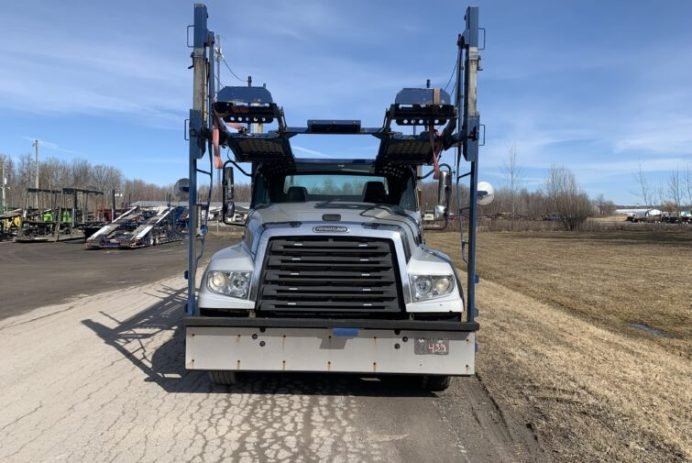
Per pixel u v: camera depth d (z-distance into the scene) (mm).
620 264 19469
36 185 53375
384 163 6465
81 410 4480
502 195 61250
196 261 5023
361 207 5754
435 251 5242
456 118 5285
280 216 5105
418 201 6621
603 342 7238
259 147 5977
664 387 5234
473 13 4801
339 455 3689
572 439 3986
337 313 4426
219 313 4473
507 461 3623
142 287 13148
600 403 4758
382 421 4340
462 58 5172
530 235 45938
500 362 6125
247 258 4586
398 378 5484
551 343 7105
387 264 4457
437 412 4551
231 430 4098
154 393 4953
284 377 5488
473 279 4652
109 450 3697
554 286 13602
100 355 6359
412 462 3602
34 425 4133
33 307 9945
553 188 58031
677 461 3617
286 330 4250
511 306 10203
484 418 4414
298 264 4449
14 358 6180
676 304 10805
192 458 3596
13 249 28156
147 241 30797
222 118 5328
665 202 62250
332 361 4250
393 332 4246
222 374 4938
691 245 30578
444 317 4492
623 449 3809
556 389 5152
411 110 5156
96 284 13766
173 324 8367
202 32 4945
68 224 36438
